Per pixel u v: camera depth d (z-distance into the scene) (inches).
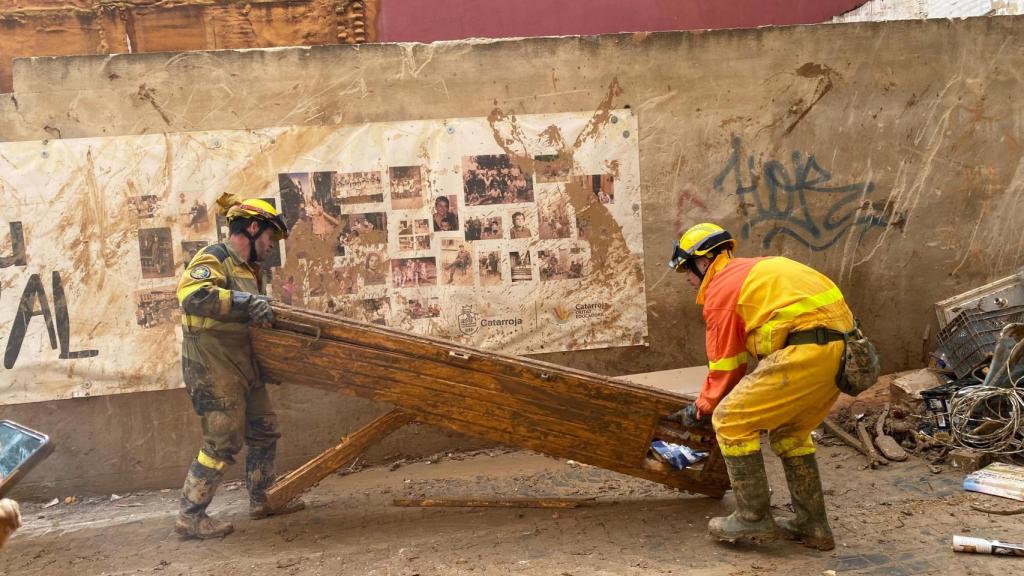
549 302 211.0
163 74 197.2
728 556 132.6
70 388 196.4
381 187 205.0
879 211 219.3
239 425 159.0
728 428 130.2
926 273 221.8
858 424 192.7
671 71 211.5
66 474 198.1
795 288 128.7
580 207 210.7
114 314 197.8
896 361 222.5
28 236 193.8
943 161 220.2
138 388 199.3
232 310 150.9
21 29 313.7
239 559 145.7
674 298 215.2
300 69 201.3
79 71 194.5
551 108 209.2
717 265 142.3
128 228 197.3
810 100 215.3
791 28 213.3
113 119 196.1
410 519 164.1
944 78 218.5
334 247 204.1
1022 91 220.7
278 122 201.5
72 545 160.1
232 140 199.9
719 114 213.6
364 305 205.6
